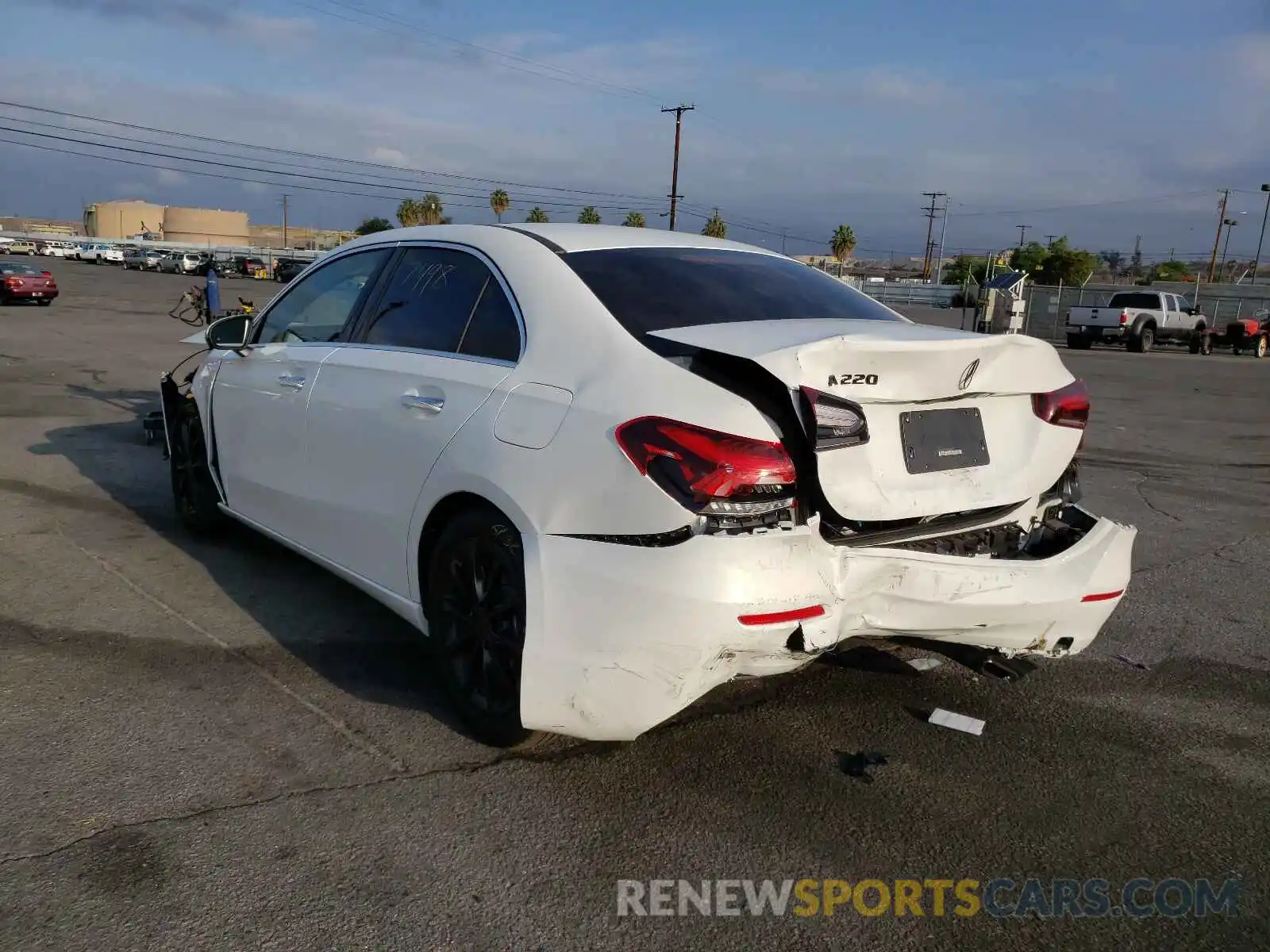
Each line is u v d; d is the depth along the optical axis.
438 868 2.68
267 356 4.66
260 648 4.12
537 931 2.45
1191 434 12.60
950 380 2.99
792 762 3.33
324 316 4.45
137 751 3.22
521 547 3.04
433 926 2.45
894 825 2.99
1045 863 2.83
